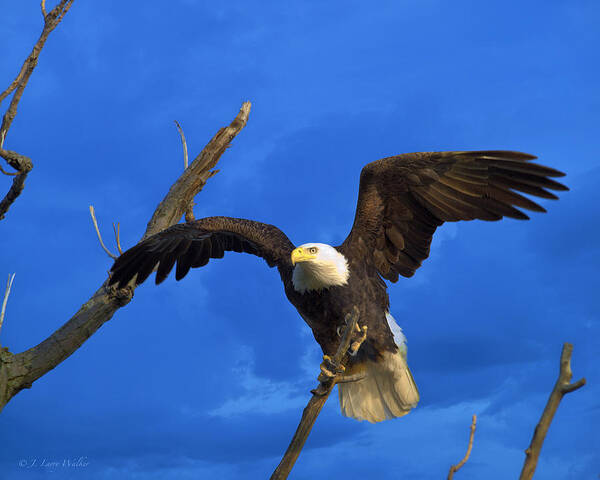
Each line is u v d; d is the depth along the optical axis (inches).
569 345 96.2
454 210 230.1
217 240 263.6
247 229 250.8
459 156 221.6
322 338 226.4
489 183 223.0
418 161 225.9
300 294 222.8
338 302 216.5
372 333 219.1
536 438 93.2
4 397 233.0
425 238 236.8
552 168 210.4
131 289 262.4
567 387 92.7
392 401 231.0
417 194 233.1
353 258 227.1
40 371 240.4
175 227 248.2
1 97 179.2
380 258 237.5
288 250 242.4
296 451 163.5
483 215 226.7
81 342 248.7
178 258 260.2
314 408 165.2
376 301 223.3
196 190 296.2
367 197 232.4
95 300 255.4
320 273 214.8
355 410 234.1
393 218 236.1
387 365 224.4
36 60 180.7
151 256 254.4
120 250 260.5
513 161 216.1
